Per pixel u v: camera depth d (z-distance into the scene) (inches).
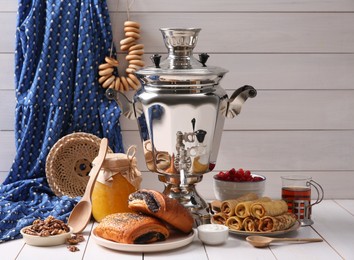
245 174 88.4
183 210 76.9
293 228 79.9
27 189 92.4
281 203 80.7
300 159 100.8
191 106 81.0
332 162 101.0
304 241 77.8
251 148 100.3
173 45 82.4
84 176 94.2
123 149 97.7
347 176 101.3
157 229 74.8
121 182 84.3
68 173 93.4
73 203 87.4
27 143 95.3
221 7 97.5
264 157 100.6
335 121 100.3
